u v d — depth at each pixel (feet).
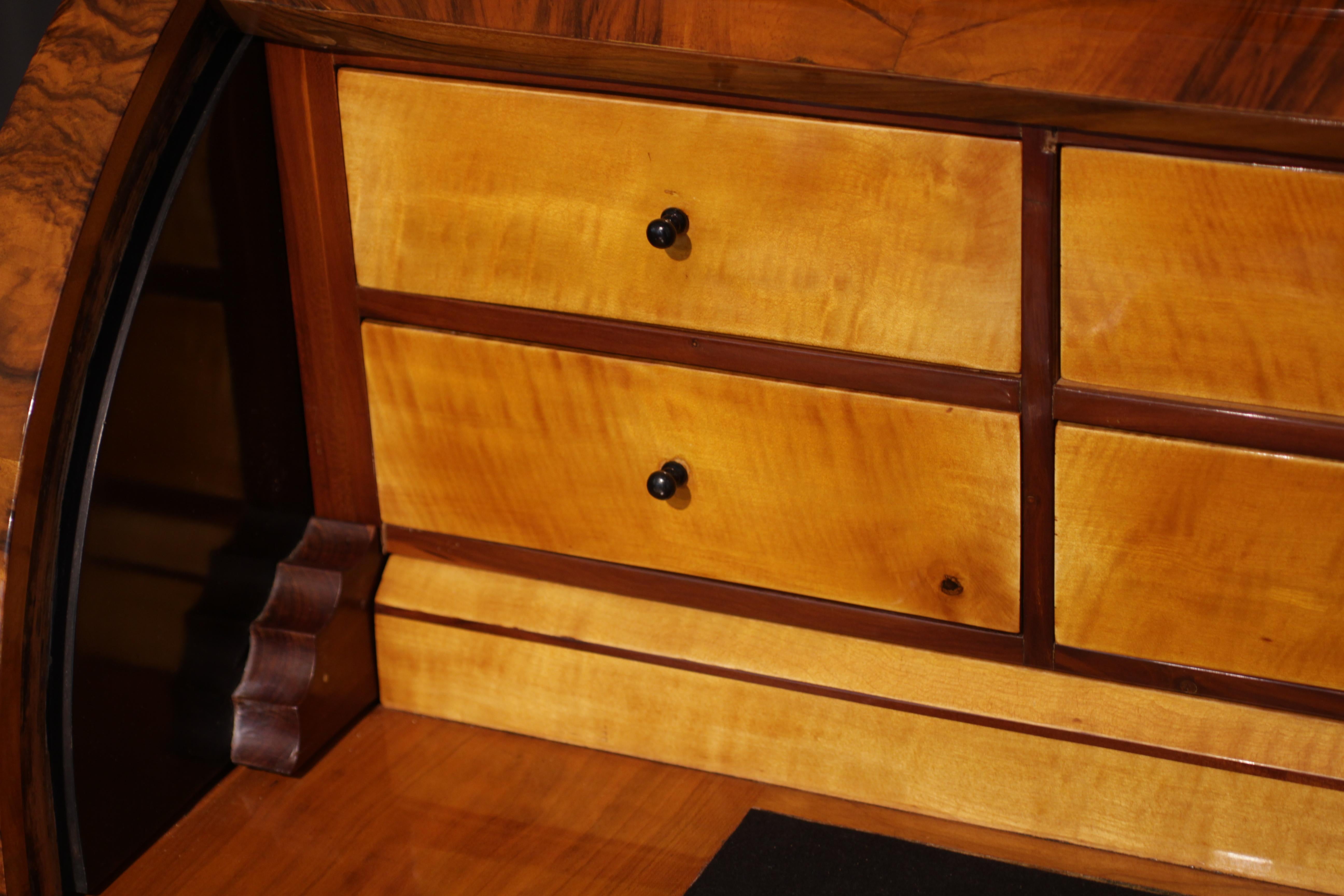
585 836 3.48
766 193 3.04
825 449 3.27
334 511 3.92
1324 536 2.94
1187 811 3.29
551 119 3.13
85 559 3.04
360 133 3.34
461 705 3.91
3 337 2.88
